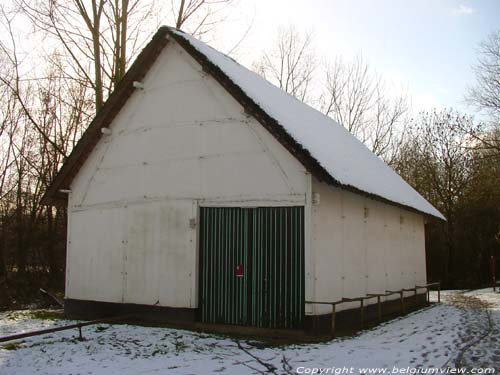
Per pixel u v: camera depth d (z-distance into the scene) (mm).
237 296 11750
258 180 11750
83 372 8156
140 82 13867
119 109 14203
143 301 13094
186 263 12523
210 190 12438
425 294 20594
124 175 13969
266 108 11656
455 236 36375
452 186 37000
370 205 14719
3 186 29031
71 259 14633
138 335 11227
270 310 11273
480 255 35156
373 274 14570
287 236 11266
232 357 9086
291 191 11266
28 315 14953
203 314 12172
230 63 14469
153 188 13375
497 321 13930
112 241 13906
